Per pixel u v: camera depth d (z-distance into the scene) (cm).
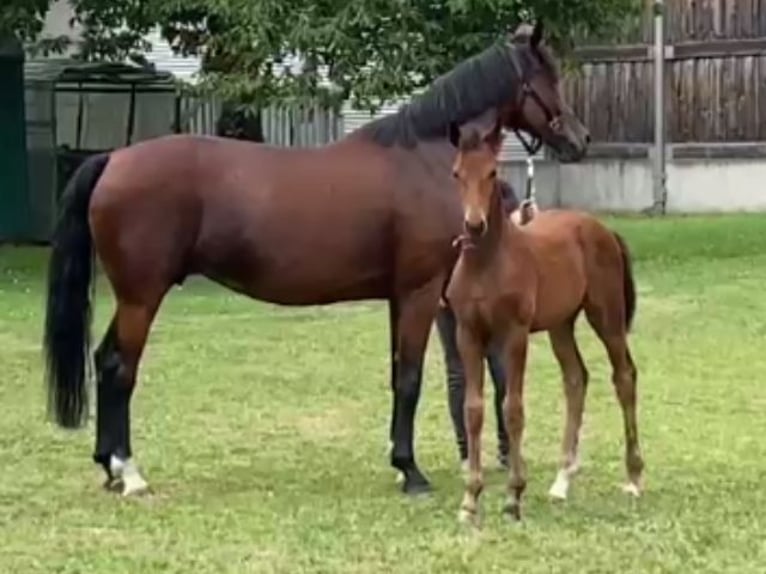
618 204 2394
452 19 1546
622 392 729
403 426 746
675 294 1444
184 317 1374
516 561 616
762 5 2245
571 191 2431
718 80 2297
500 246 652
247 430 910
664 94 2339
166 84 2106
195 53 1827
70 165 2044
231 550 638
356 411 969
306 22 1518
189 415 954
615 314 723
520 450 681
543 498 725
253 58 1562
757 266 1627
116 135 2114
